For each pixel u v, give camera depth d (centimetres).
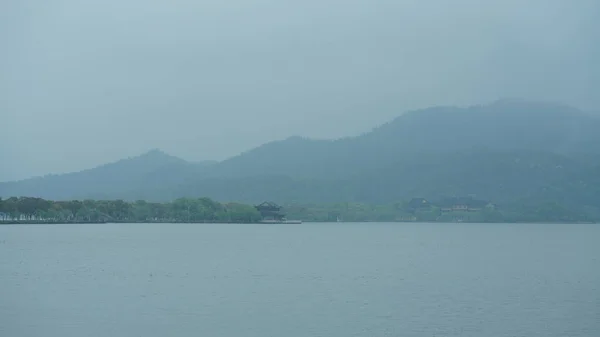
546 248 14338
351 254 11706
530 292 6531
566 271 8662
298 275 7838
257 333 4584
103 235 17988
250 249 12700
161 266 8800
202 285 6838
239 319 5025
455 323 4959
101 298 5934
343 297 6091
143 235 18312
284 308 5481
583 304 5816
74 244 13612
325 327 4778
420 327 4812
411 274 8081
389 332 4650
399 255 11575
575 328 4838
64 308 5428
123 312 5269
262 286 6800
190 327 4756
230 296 6103
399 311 5391
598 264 9825
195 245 13750
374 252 12375
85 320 4962
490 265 9519
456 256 11481
